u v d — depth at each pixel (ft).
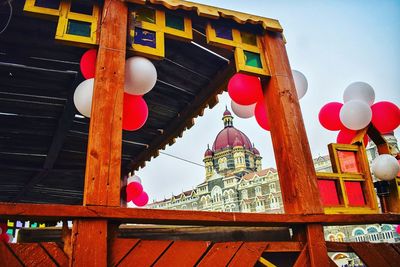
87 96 8.34
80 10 8.36
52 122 15.78
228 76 12.73
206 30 9.39
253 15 10.09
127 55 8.35
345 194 9.16
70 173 20.93
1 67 12.10
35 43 11.17
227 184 150.82
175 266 6.59
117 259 6.17
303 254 7.76
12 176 20.67
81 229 5.88
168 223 6.97
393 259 8.86
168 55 12.16
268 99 9.73
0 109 14.57
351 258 83.92
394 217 9.32
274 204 131.34
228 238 8.84
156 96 14.49
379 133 10.62
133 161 20.49
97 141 6.73
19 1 9.21
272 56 9.86
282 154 8.92
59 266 5.77
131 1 8.33
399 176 10.72
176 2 8.94
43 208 5.66
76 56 11.91
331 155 9.74
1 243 5.60
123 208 6.27
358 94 10.53
